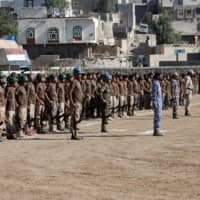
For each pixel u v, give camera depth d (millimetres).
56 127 36219
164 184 19609
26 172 21531
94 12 184625
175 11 182250
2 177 20641
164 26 168750
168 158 24672
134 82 49531
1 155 25344
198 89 83812
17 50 68062
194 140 30406
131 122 41438
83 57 135125
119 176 20938
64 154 25672
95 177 20719
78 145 28609
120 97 45406
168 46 144000
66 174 21234
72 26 136000
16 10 149750
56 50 137375
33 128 34688
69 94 31609
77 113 31219
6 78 35125
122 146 28234
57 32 136500
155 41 163000
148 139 30969
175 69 105438
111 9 190000
